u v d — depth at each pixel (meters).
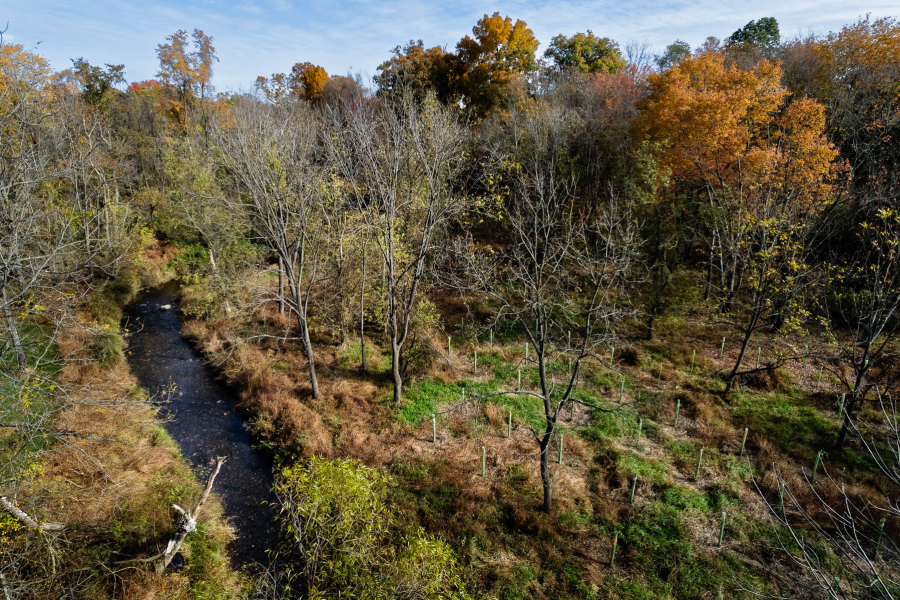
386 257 17.38
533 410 18.16
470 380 20.17
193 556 12.80
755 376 19.00
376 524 10.51
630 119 30.95
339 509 9.88
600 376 20.05
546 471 12.95
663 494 13.95
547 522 13.06
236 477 16.20
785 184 19.66
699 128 21.84
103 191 28.64
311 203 18.64
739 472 14.64
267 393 20.02
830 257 21.58
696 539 12.52
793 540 12.26
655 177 22.12
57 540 11.31
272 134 20.36
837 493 13.43
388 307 20.81
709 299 25.06
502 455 15.84
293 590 11.97
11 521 10.27
